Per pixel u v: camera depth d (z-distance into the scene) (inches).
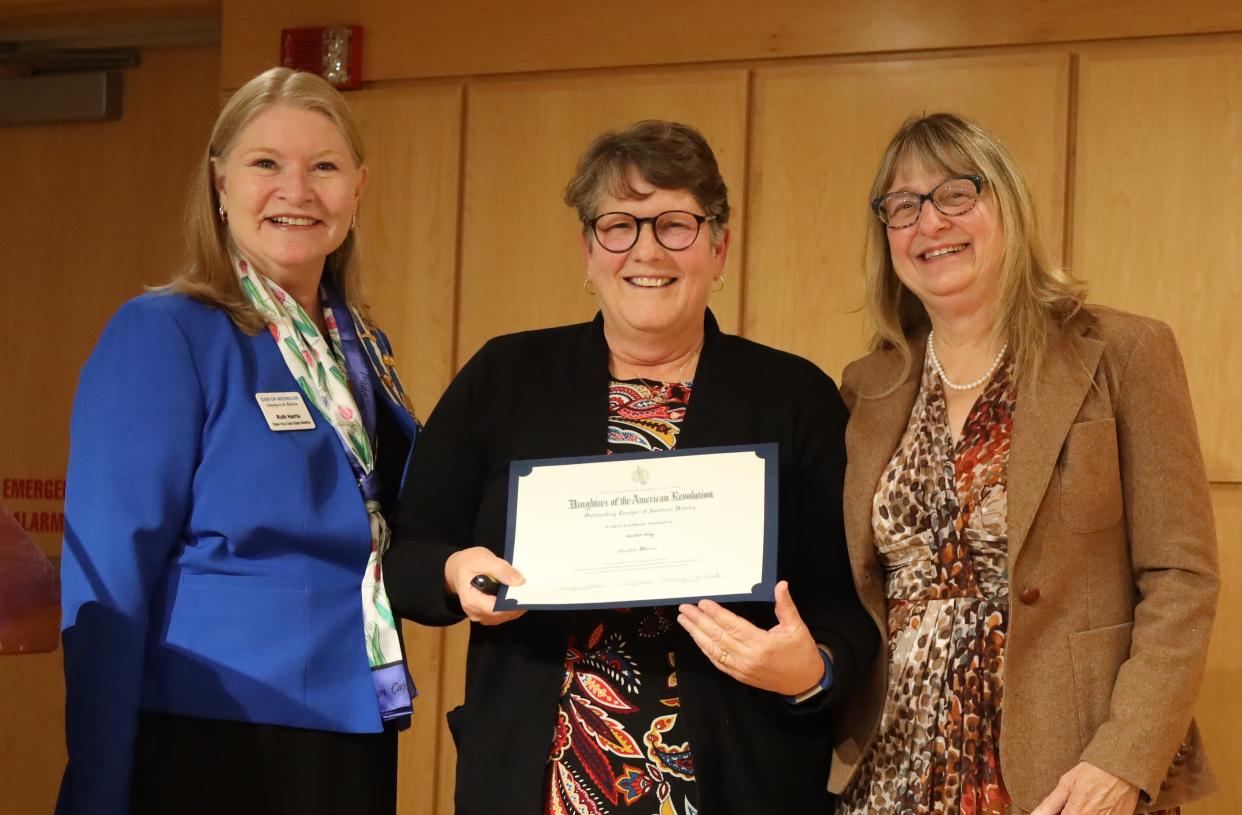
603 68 140.1
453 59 144.5
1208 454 119.5
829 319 131.4
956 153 74.7
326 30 147.5
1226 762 118.3
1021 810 68.1
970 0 128.1
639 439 75.2
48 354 171.3
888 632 74.5
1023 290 74.0
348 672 76.2
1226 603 118.9
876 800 73.0
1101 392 71.5
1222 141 120.1
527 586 69.1
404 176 145.4
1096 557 70.9
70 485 73.8
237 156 80.4
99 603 70.8
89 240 170.4
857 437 77.5
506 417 78.4
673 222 74.5
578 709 71.2
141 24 163.8
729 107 134.6
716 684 71.4
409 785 142.9
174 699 73.5
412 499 79.7
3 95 171.8
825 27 132.4
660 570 68.5
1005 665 69.4
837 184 131.6
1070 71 125.6
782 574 74.6
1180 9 122.3
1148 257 121.7
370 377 86.2
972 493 72.4
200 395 75.4
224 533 74.2
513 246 141.8
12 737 166.6
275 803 73.7
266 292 80.8
